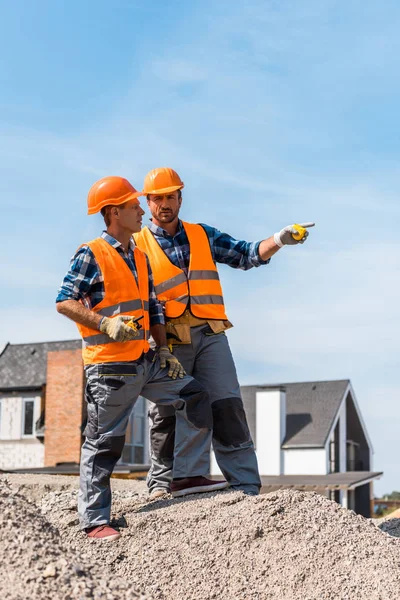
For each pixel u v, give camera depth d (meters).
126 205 5.74
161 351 5.99
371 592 4.79
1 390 33.38
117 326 5.39
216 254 6.57
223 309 6.45
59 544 4.62
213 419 6.30
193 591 4.93
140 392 5.91
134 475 24.00
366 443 38.53
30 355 34.94
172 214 6.35
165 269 6.32
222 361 6.35
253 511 5.40
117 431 5.62
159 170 6.39
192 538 5.28
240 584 4.94
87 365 5.68
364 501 33.88
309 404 37.34
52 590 4.11
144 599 4.25
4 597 4.02
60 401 30.95
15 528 4.55
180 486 6.00
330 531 5.24
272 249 6.31
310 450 35.03
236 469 6.23
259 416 36.09
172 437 6.46
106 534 5.38
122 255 5.75
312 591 4.84
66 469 24.12
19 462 32.81
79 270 5.60
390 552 5.11
